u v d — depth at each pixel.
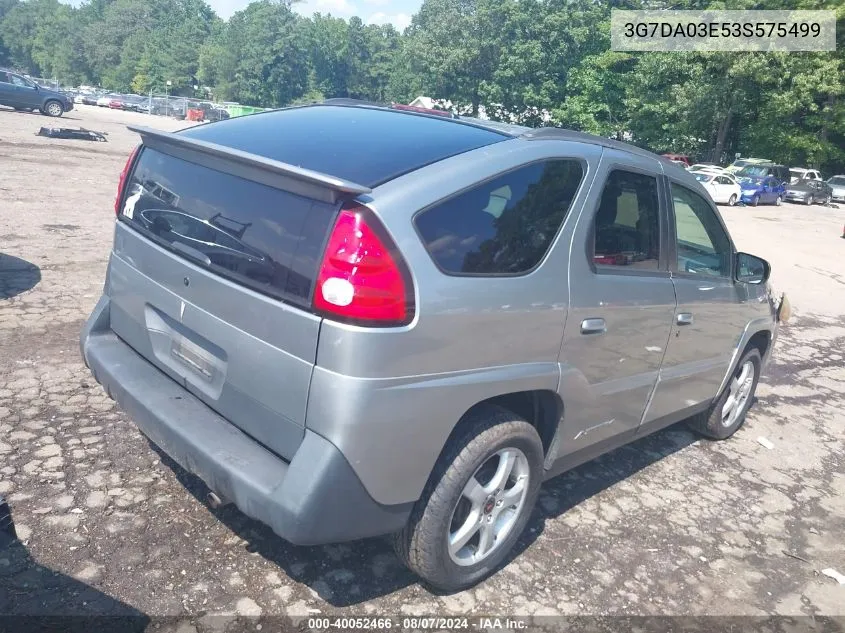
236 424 2.82
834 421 6.08
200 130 3.50
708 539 3.86
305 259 2.55
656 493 4.31
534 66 57.84
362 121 3.48
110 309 3.58
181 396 3.04
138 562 3.01
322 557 3.20
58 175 13.77
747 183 33.16
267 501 2.50
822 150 42.28
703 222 4.27
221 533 3.27
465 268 2.73
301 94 108.38
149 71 116.44
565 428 3.38
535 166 3.10
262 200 2.75
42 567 2.91
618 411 3.75
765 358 5.51
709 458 4.96
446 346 2.66
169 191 3.19
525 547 3.53
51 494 3.41
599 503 4.09
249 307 2.69
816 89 39.16
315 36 106.00
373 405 2.48
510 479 3.23
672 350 4.04
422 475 2.72
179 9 143.25
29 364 4.88
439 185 2.72
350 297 2.44
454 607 3.02
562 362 3.20
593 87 51.28
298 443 2.59
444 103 66.19
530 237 3.01
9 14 150.38
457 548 2.98
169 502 3.46
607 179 3.46
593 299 3.28
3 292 6.31
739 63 39.12
